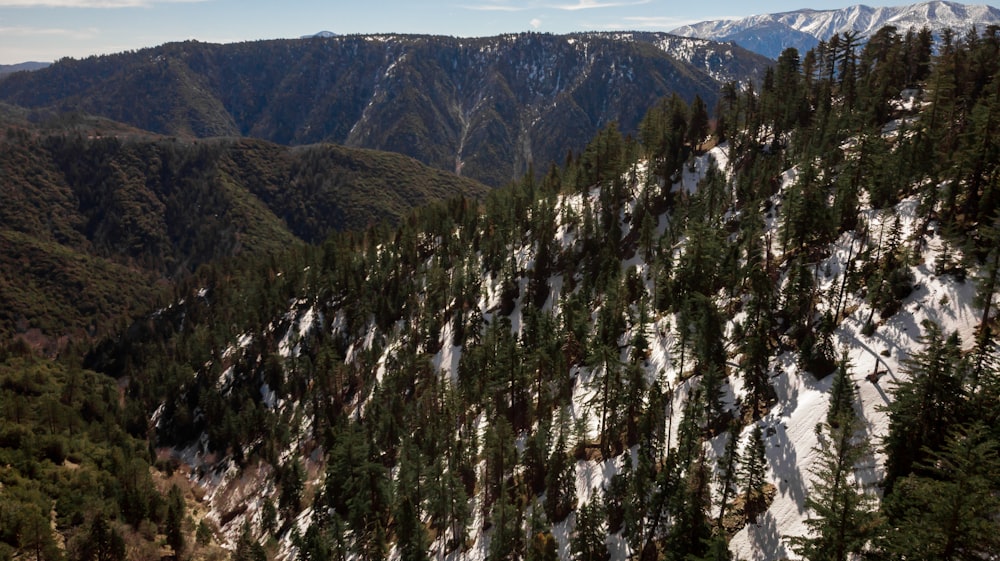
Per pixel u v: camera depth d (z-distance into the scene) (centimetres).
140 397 15638
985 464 3297
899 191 8100
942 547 3178
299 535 7950
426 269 14225
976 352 4709
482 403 9462
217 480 11925
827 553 3612
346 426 10881
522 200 14600
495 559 6106
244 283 18900
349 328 14138
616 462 6781
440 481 7181
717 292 8481
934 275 6462
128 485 9300
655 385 6650
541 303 11606
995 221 5969
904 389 4441
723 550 4281
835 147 9681
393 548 7444
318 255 17788
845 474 3944
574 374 8944
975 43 11275
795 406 5991
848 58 12612
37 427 10638
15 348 19225
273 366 13750
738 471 5159
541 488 7138
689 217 10731
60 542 7325
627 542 5694
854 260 7075
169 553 8269
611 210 12531
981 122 6925
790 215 7962
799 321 6919
